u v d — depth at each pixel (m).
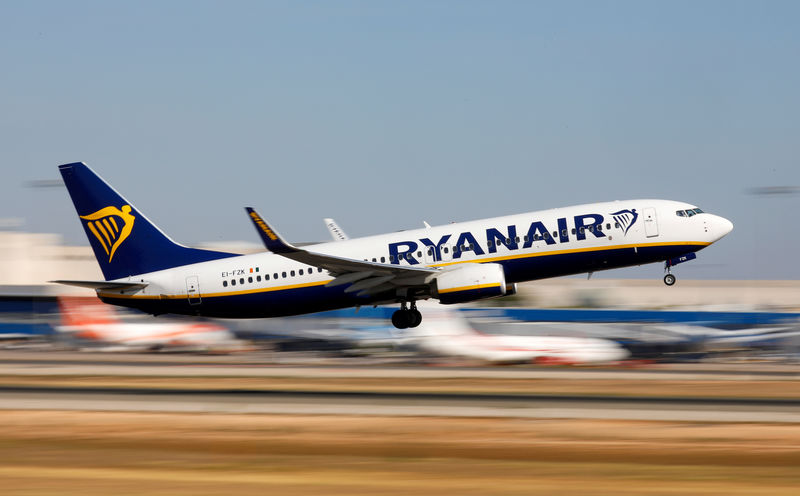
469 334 165.75
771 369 148.75
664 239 154.62
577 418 98.75
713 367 152.75
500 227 157.25
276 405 109.56
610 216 155.88
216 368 153.75
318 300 162.12
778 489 65.69
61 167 168.88
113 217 169.12
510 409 104.88
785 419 98.06
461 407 106.81
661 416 99.75
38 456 80.38
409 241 159.38
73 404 112.12
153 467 75.06
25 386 129.00
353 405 109.00
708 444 84.06
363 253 160.12
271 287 162.62
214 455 80.19
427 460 77.31
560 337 163.38
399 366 157.75
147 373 145.75
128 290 168.00
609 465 75.00
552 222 156.12
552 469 73.19
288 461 77.25
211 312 166.88
